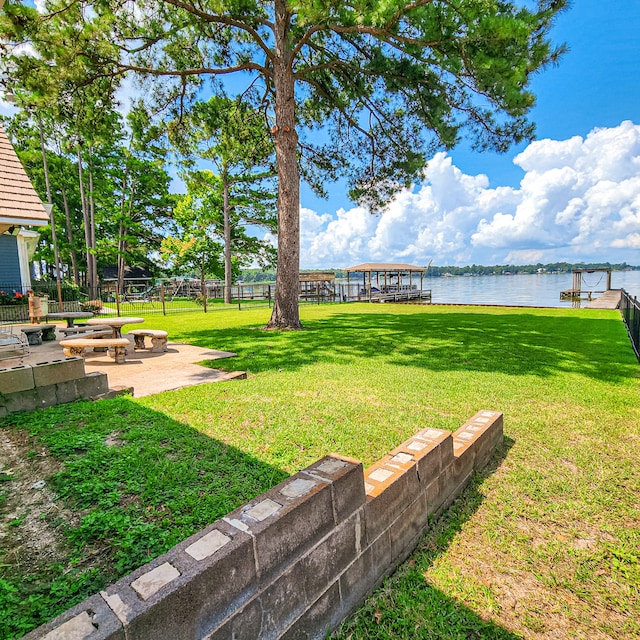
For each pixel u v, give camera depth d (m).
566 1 5.69
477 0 5.95
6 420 3.29
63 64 7.96
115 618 0.92
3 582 1.54
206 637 1.08
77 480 2.34
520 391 4.59
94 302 17.28
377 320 12.76
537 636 1.57
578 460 3.00
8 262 13.89
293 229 10.23
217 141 13.91
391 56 9.72
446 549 2.08
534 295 39.69
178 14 9.27
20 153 23.41
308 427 3.40
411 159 11.95
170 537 1.83
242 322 12.74
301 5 6.23
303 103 13.12
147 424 3.34
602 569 1.94
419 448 2.25
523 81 6.48
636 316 7.11
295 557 1.36
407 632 1.56
